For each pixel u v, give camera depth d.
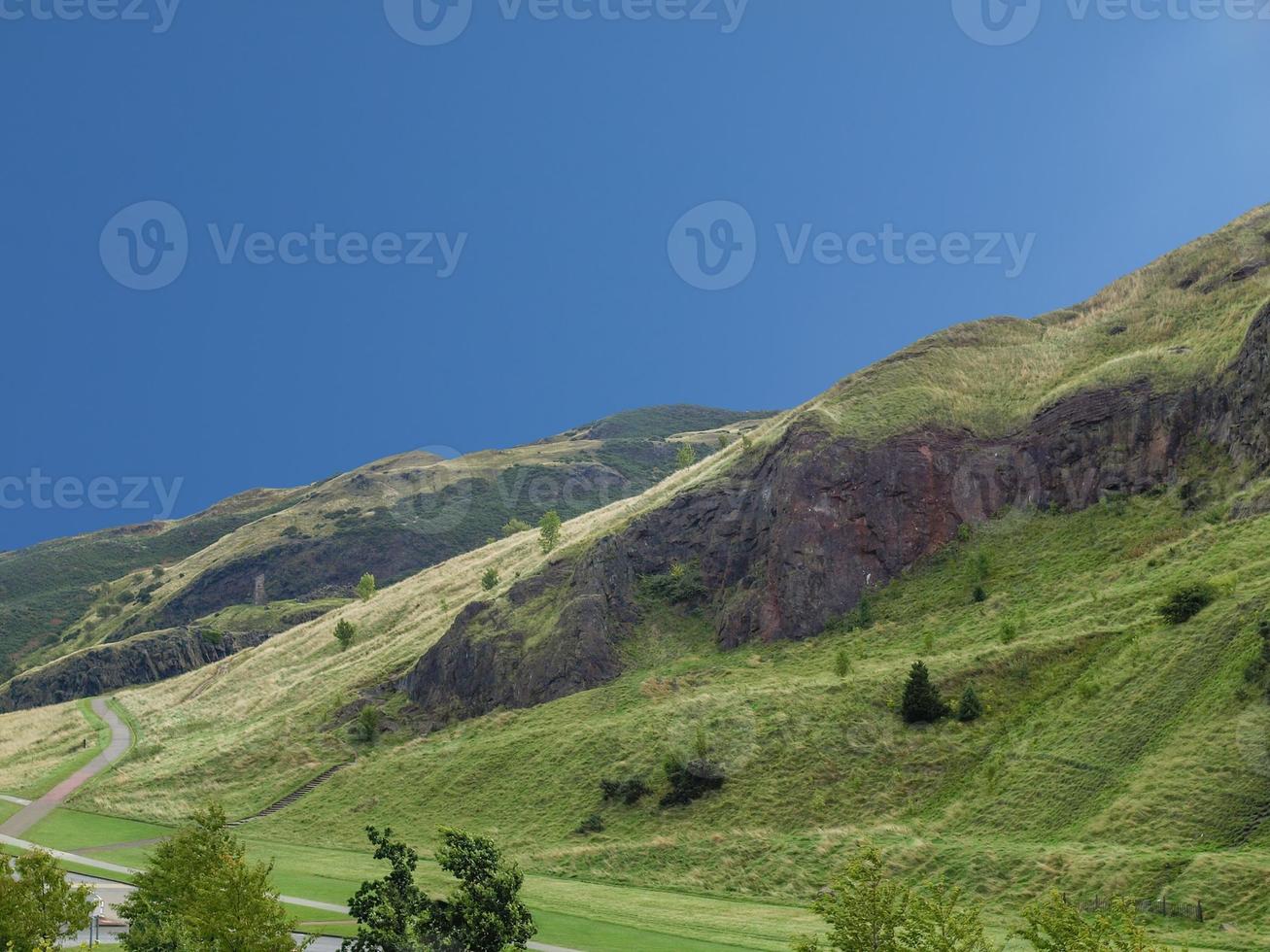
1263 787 44.12
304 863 63.66
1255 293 93.38
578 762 71.25
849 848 52.69
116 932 48.38
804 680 72.06
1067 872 43.97
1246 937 36.66
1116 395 86.38
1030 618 69.56
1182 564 66.75
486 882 36.00
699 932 44.16
